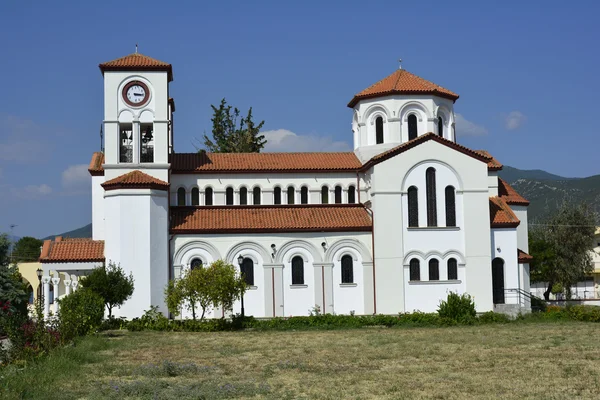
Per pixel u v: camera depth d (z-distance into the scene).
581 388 25.11
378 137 64.25
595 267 107.00
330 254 58.22
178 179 61.22
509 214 61.72
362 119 64.75
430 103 63.47
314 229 58.06
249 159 64.00
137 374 28.84
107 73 58.16
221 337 44.16
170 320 53.34
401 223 58.44
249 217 59.25
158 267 55.47
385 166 58.75
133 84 58.28
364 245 58.62
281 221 58.72
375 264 58.06
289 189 62.81
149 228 55.25
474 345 38.28
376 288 57.88
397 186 58.72
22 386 24.50
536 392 24.36
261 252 57.72
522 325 50.84
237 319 50.72
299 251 58.12
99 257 55.69
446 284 58.47
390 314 57.59
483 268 58.91
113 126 57.84
